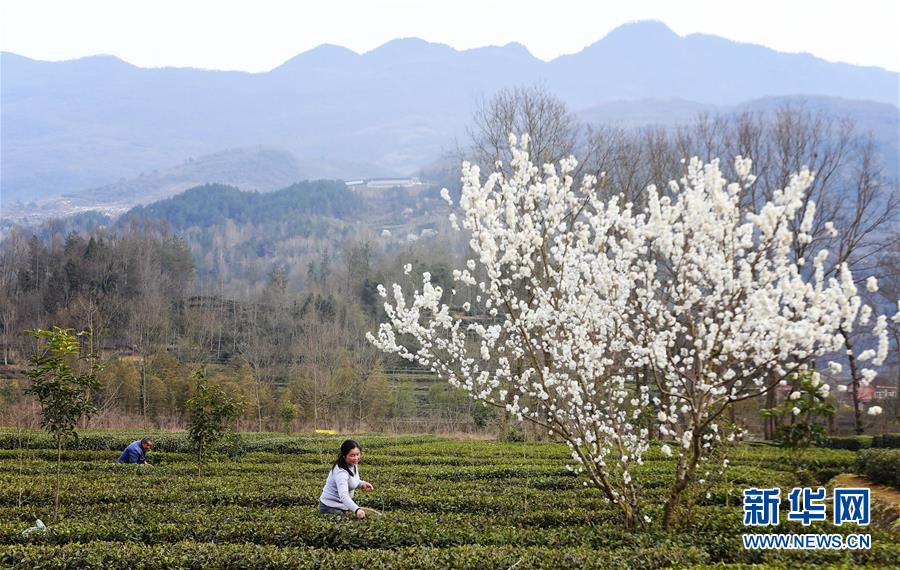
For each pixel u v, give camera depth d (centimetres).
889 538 916
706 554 831
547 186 1009
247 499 1309
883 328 816
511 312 1038
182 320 5975
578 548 867
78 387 1263
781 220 876
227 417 1736
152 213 15938
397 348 1086
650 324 1006
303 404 4266
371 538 926
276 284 7631
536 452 2175
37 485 1370
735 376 928
